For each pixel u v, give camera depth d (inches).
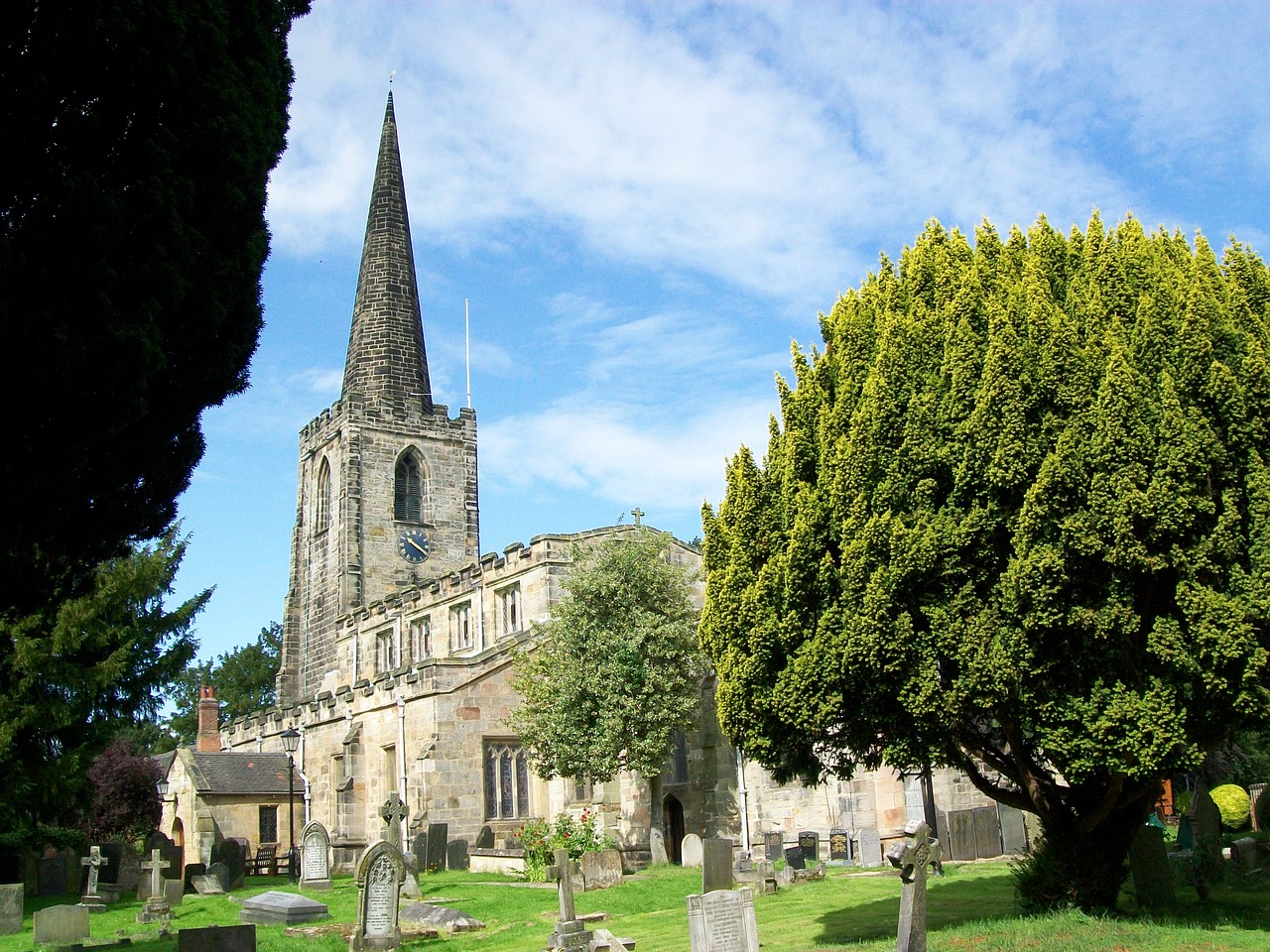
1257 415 684.7
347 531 2748.5
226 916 1222.3
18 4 580.4
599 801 1619.1
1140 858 781.9
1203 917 725.9
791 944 772.6
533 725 1541.6
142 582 1632.6
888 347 749.3
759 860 1314.0
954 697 682.2
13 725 1429.6
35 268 565.0
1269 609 636.7
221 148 666.8
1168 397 671.1
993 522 693.3
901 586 697.0
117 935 1033.5
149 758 2760.8
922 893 562.9
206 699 2842.0
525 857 1386.6
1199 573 656.4
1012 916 759.7
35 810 1524.4
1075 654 671.1
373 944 901.8
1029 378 697.0
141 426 668.7
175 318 662.5
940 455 717.9
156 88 633.6
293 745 1895.9
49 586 701.3
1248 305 751.1
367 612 2544.3
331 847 1859.0
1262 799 1393.9
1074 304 737.0
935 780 1373.0
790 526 788.0
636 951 822.5
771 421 860.6
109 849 1692.9
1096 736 657.6
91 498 672.4
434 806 1633.9
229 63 686.5
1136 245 765.9
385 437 2864.2
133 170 627.2
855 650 693.9
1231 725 673.0
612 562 1577.3
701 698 1617.9
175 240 632.4
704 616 831.7
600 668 1493.6
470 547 2923.2
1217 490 681.6
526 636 1781.5
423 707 1723.7
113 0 601.9
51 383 566.3
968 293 750.5
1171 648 641.6
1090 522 656.4
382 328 2989.7
